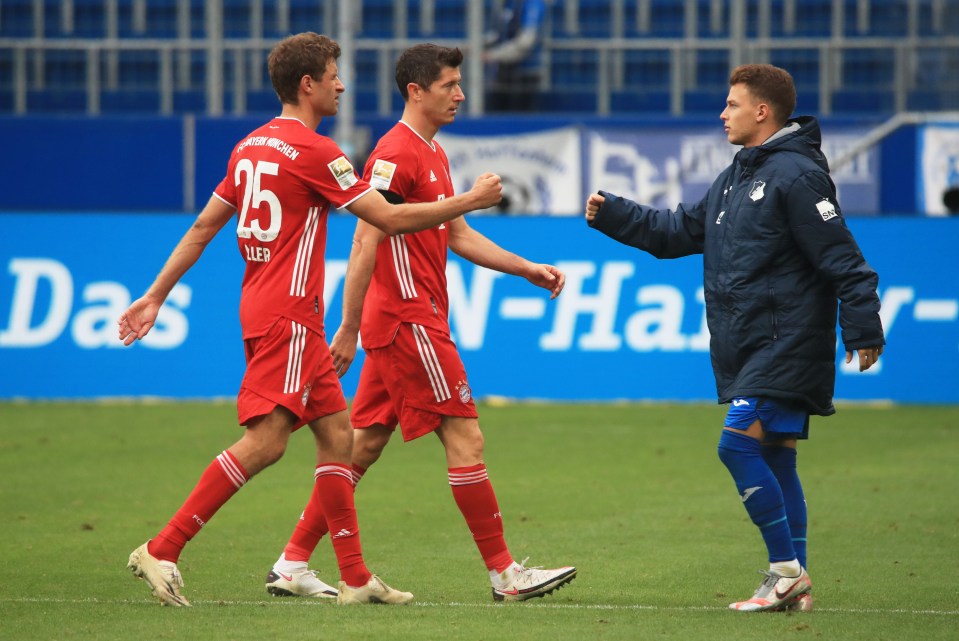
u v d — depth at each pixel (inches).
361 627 615.2
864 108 2336.4
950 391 1664.6
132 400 1668.3
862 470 1198.9
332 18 2513.5
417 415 717.9
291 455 1300.4
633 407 1635.1
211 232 708.0
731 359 686.5
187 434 1392.7
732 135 698.8
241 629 607.2
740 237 681.6
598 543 884.6
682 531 928.9
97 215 1674.5
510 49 2336.4
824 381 682.2
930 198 2160.4
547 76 2400.3
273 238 668.7
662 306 1668.3
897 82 2308.1
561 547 870.4
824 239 663.1
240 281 1673.2
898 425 1491.1
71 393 1670.8
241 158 682.2
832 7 2470.5
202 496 663.8
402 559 834.8
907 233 1665.8
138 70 2480.3
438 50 722.2
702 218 733.3
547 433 1429.6
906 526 943.0
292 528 937.5
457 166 2175.2
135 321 700.0
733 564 815.1
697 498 1066.7
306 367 671.8
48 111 2416.3
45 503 1023.0
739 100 694.5
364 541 895.7
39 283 1678.2
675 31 2512.3
